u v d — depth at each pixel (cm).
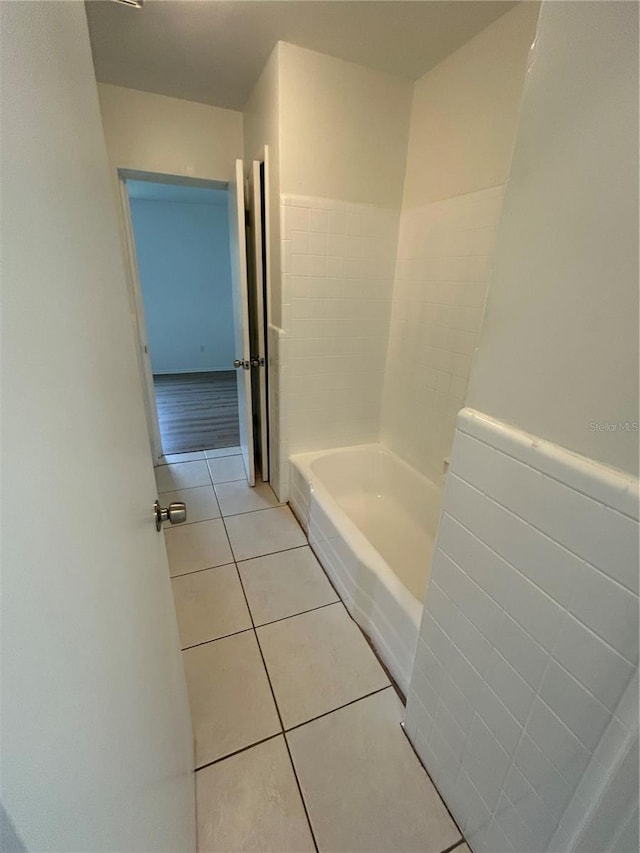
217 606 167
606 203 50
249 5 139
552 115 55
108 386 58
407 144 195
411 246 202
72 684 36
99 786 40
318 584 181
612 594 55
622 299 50
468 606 85
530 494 67
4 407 28
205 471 288
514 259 65
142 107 210
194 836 92
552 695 67
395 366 230
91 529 45
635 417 51
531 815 75
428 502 206
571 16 51
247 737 118
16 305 31
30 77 38
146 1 138
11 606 27
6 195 31
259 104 193
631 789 54
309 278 201
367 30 150
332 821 100
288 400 223
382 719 124
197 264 543
